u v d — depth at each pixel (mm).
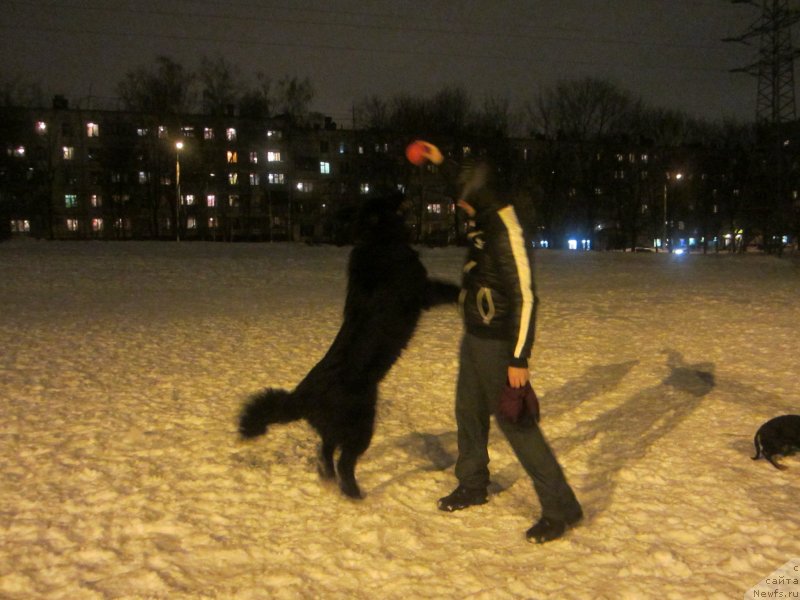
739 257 38031
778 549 3607
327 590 3227
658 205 70938
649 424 5684
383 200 4332
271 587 3236
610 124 64375
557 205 64125
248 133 69625
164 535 3732
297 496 4246
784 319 11570
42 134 66562
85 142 70938
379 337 4125
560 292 16688
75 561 3445
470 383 3969
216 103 66875
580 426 5652
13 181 59594
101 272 20781
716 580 3318
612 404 6293
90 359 8148
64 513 3967
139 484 4383
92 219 71375
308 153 75562
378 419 5797
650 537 3729
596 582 3301
